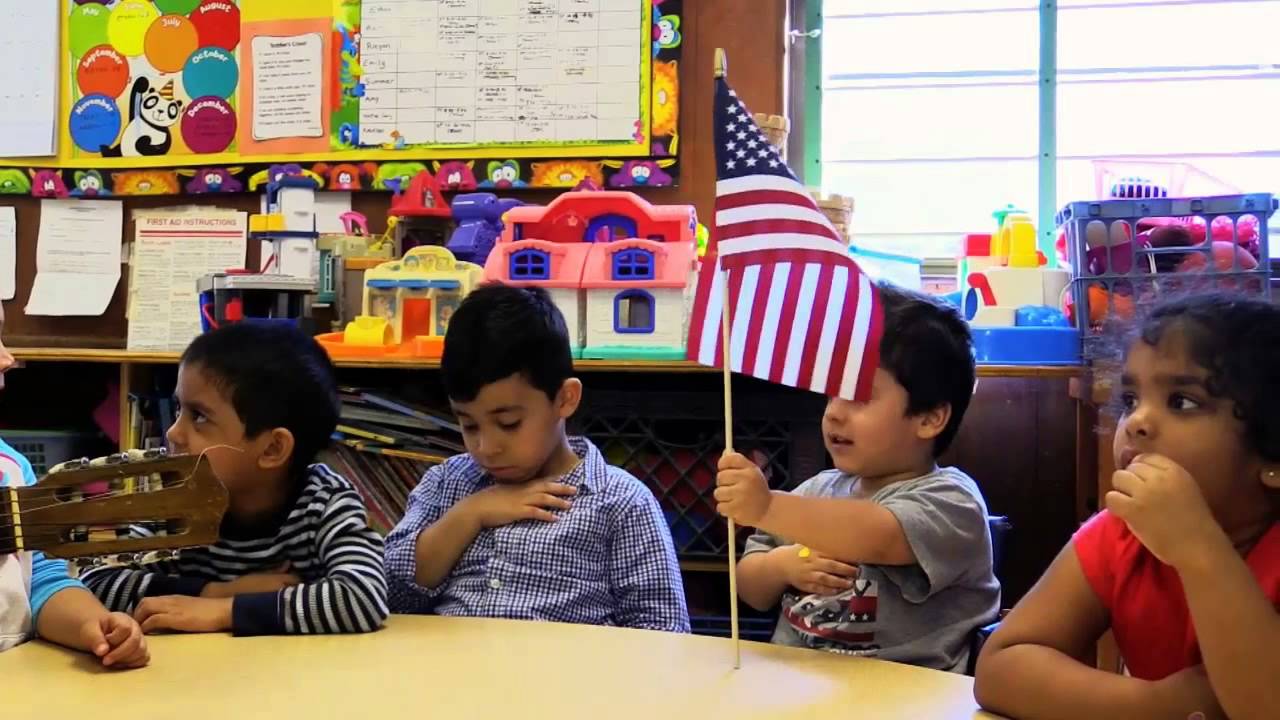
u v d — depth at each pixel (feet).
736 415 6.05
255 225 7.28
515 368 4.16
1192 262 5.97
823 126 7.75
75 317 8.06
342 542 3.54
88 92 8.05
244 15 7.86
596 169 7.42
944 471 3.83
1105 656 5.32
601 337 6.02
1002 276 6.48
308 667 2.77
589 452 4.61
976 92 7.61
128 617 2.91
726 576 6.39
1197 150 7.38
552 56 7.48
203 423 3.52
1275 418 2.43
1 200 8.15
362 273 6.92
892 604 3.60
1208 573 2.29
